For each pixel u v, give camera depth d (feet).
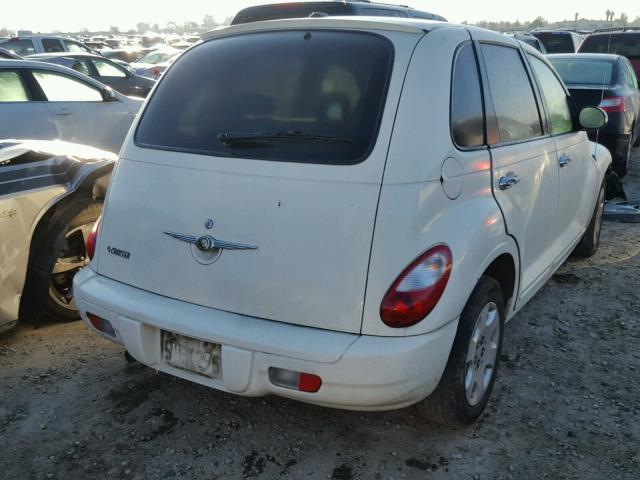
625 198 22.40
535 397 10.78
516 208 10.37
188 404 10.54
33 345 12.49
